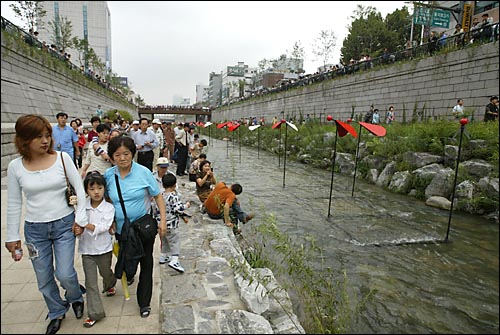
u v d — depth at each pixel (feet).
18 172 9.50
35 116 9.45
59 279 10.18
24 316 10.89
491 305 15.29
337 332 12.70
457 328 13.66
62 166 9.91
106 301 12.09
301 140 69.15
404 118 59.57
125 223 10.83
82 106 83.30
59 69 69.87
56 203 9.86
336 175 49.37
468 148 34.30
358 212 29.73
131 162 11.16
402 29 120.57
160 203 11.91
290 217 28.09
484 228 25.45
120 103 153.79
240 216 22.89
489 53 48.11
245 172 52.01
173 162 49.90
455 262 19.69
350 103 82.33
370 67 77.66
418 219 27.71
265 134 94.68
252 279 12.92
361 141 50.65
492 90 47.83
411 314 14.55
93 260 10.71
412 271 18.49
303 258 17.62
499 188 25.68
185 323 10.94
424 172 35.65
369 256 20.36
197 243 18.37
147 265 11.16
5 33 47.24
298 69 190.60
